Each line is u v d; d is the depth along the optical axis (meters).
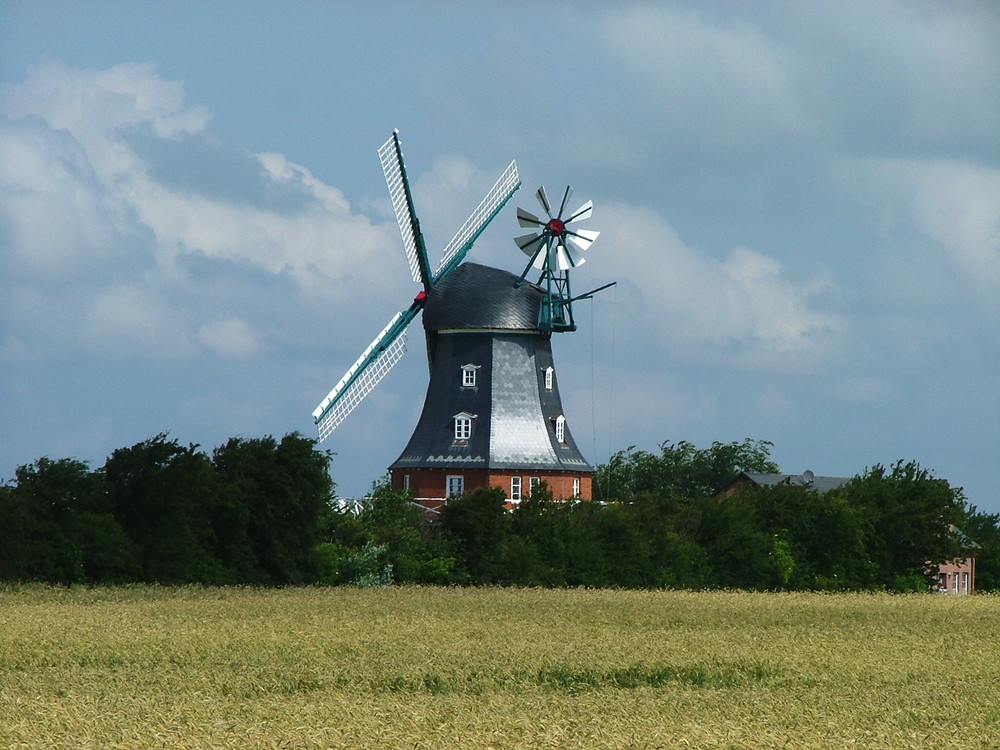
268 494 170.38
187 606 121.44
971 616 135.12
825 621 124.12
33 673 77.44
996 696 75.00
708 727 63.12
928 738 63.25
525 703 70.12
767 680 82.06
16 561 146.62
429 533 194.88
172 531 160.88
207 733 59.50
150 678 75.50
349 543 185.25
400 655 85.25
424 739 59.50
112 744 57.12
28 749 56.28
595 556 196.12
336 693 71.75
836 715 68.19
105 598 132.25
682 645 94.88
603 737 60.25
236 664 81.38
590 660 85.62
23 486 155.88
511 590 165.25
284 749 57.38
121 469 161.62
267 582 168.00
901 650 96.62
